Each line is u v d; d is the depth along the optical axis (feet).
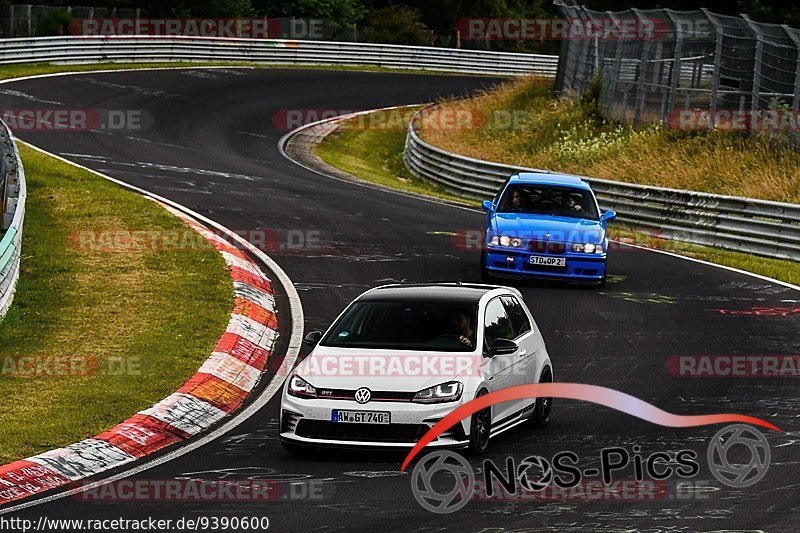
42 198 107.04
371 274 90.94
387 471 46.32
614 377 64.85
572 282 88.94
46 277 82.12
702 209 116.98
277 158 165.27
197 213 110.73
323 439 47.78
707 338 74.74
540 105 201.87
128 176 129.49
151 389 58.90
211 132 178.40
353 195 132.16
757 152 145.18
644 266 100.68
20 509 41.24
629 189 124.36
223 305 77.10
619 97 177.58
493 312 53.67
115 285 80.74
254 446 50.88
